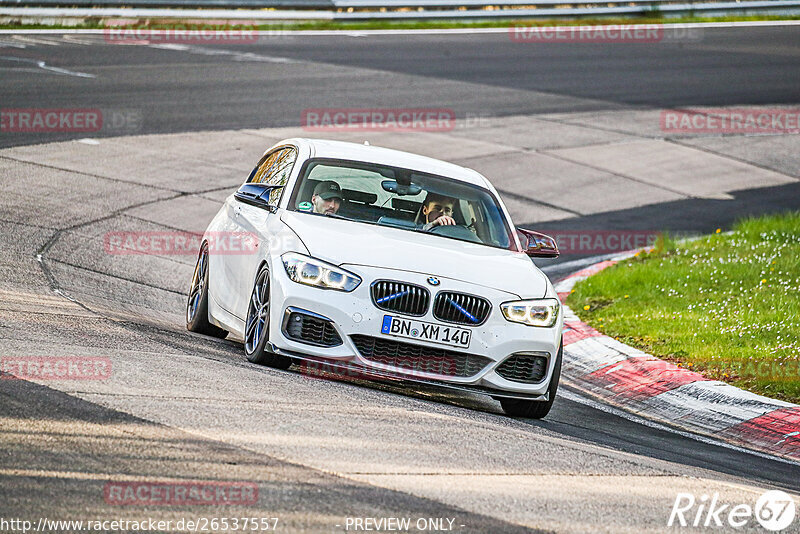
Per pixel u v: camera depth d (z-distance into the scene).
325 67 97.06
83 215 49.06
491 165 72.94
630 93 100.81
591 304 44.88
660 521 17.89
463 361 26.34
